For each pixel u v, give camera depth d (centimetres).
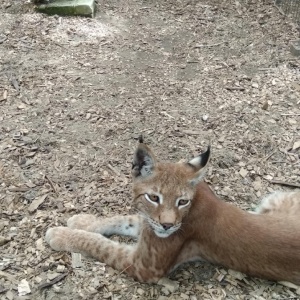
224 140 107
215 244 76
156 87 123
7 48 134
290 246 73
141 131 108
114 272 77
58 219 85
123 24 152
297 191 90
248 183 96
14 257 78
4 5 151
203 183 79
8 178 93
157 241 74
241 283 77
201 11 162
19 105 114
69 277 76
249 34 150
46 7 150
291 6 164
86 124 109
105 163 98
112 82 124
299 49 138
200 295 75
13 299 72
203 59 137
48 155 100
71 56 133
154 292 75
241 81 127
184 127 110
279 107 118
